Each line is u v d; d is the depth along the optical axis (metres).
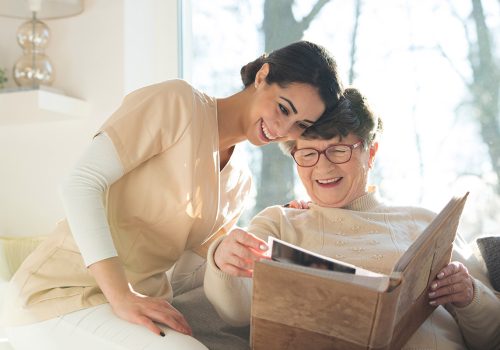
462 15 2.00
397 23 2.09
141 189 1.43
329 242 1.48
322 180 1.53
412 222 1.52
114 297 1.27
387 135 2.11
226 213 1.63
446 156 2.02
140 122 1.38
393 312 1.03
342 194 1.53
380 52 2.12
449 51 2.02
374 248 1.44
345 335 1.08
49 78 2.43
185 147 1.41
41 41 2.43
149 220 1.44
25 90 2.29
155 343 1.22
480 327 1.36
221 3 2.38
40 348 1.34
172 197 1.42
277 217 1.58
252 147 2.30
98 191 1.33
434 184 2.03
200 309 1.63
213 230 1.61
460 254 1.52
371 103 1.54
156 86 1.44
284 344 1.15
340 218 1.51
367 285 1.02
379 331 1.04
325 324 1.08
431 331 1.37
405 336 1.22
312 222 1.53
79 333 1.30
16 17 2.42
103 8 2.40
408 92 2.08
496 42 1.95
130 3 2.38
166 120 1.40
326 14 2.20
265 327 1.15
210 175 1.47
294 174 2.23
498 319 1.37
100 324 1.29
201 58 2.42
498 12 1.94
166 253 1.50
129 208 1.44
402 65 2.09
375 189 1.59
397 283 1.01
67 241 1.43
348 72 2.17
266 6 2.30
